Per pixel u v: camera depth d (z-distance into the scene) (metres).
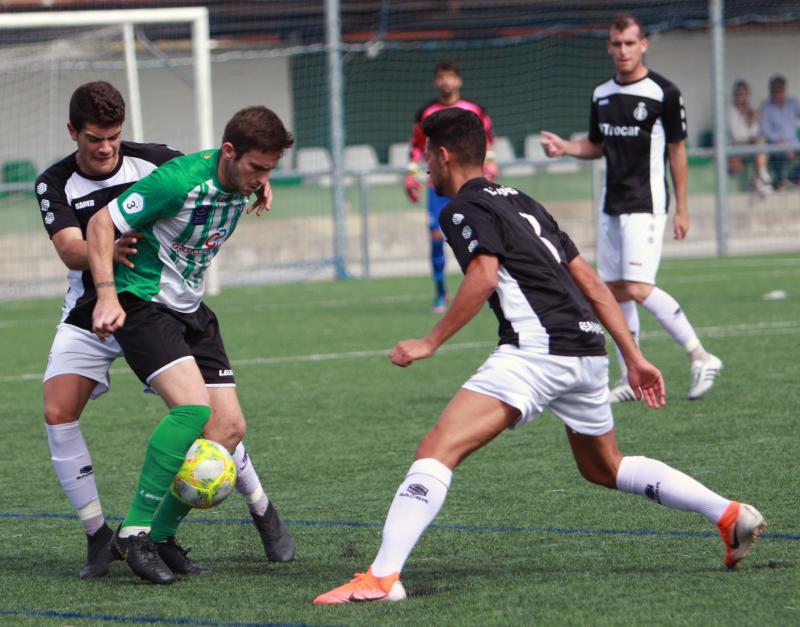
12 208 54.31
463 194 11.37
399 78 79.81
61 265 54.59
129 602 11.21
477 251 10.96
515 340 11.08
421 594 11.06
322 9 63.84
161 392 12.00
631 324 22.38
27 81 56.38
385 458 17.81
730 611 10.09
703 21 65.25
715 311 35.00
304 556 12.88
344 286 50.19
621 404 21.55
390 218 58.47
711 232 62.38
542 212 11.70
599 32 68.00
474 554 12.52
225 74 70.56
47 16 43.00
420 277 53.78
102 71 56.50
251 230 56.62
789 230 62.66
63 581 12.12
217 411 12.45
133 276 12.17
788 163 62.97
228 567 12.53
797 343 27.78
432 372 26.19
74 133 12.36
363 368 27.08
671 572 11.46
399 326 34.75
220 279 54.66
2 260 53.88
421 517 10.80
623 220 22.23
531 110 80.31
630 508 14.19
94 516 12.49
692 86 76.00
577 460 11.85
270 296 46.81
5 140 56.75
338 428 20.27
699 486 11.40
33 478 17.30
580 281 11.70
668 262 55.06
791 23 75.56
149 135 64.56
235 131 11.60
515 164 59.09
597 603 10.50
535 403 11.02
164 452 11.75
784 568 11.41
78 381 12.62
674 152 22.44
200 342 12.56
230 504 15.52
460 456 10.98
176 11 45.25
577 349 11.09
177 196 11.75
